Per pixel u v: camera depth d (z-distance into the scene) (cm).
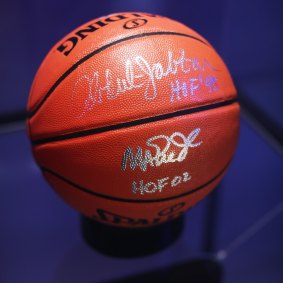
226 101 102
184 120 94
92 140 94
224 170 109
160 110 93
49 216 139
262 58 186
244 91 186
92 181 98
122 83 92
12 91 172
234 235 134
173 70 94
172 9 177
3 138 167
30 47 169
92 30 101
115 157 94
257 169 158
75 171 98
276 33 182
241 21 182
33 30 167
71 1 166
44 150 100
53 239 133
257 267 126
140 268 125
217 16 181
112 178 96
